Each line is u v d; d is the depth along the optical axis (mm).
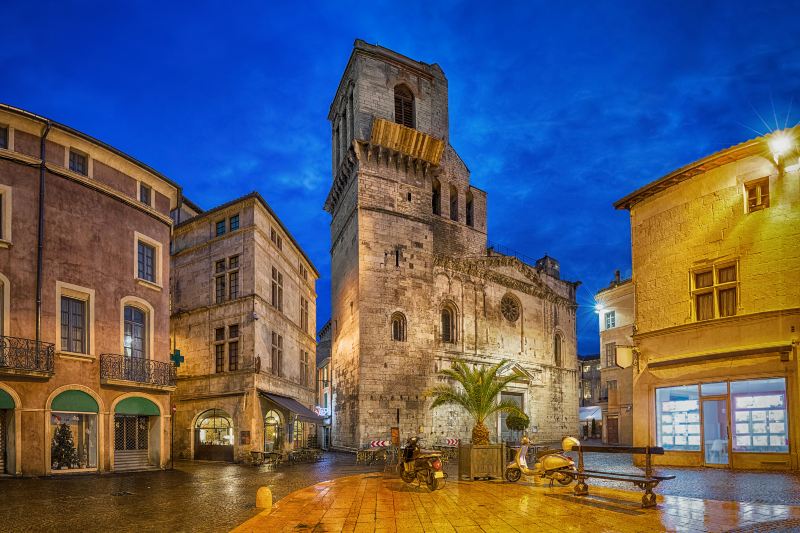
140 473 21578
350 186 43156
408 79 45969
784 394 17141
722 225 19531
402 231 41438
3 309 18547
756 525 9320
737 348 18438
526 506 11750
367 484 16531
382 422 37562
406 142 42062
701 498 12281
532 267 50406
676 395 20141
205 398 29359
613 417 41188
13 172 19406
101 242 21875
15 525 10797
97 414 20875
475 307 44375
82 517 11562
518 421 40969
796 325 17219
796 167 17812
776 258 17969
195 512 12039
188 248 32156
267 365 30422
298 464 27047
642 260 22250
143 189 24469
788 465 16797
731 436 18266
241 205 29984
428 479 14727
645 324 21750
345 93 47688
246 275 29234
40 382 19031
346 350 41625
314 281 43844
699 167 20094
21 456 18359
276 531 9695
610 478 12250
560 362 52438
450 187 47438
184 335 31344
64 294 20344
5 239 18844
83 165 21844
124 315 22719
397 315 40125
